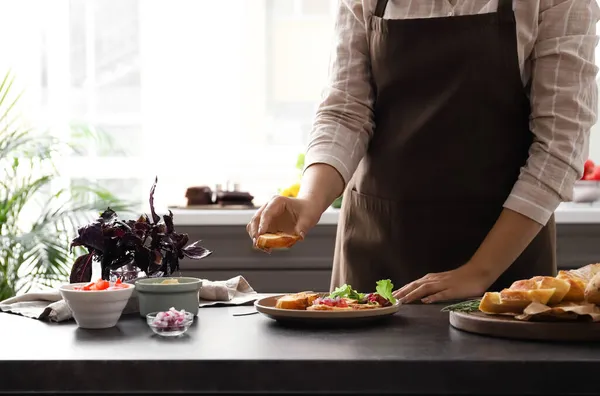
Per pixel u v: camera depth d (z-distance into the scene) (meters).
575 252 2.76
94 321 1.21
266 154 3.69
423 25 1.68
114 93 3.71
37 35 3.69
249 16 3.64
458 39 1.66
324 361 0.96
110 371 0.98
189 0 3.65
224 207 3.01
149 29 3.67
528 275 1.71
